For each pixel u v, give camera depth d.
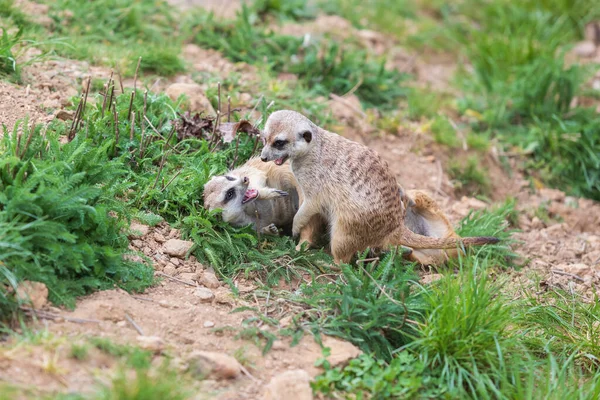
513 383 8.72
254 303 9.49
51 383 7.40
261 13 18.50
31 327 8.11
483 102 17.31
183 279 9.68
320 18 19.31
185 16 16.83
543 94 16.73
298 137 10.20
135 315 8.67
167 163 11.30
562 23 20.42
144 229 10.20
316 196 10.53
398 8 21.33
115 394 7.12
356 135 14.72
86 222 8.99
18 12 14.41
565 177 15.64
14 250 8.30
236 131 11.25
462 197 14.34
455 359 8.80
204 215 10.44
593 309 10.66
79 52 13.95
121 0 16.14
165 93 13.20
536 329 10.16
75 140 9.77
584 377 9.62
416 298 9.52
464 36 20.69
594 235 14.14
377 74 16.69
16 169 9.02
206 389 7.89
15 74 12.55
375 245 10.59
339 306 9.27
